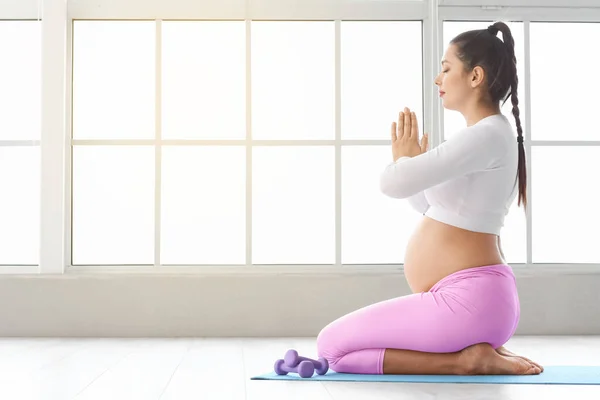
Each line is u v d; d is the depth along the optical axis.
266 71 3.56
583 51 3.61
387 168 2.13
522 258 3.56
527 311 3.41
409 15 3.53
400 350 2.13
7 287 3.31
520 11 3.54
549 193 3.59
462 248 2.11
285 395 1.80
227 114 3.56
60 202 3.39
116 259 3.51
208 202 3.54
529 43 3.55
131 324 3.32
